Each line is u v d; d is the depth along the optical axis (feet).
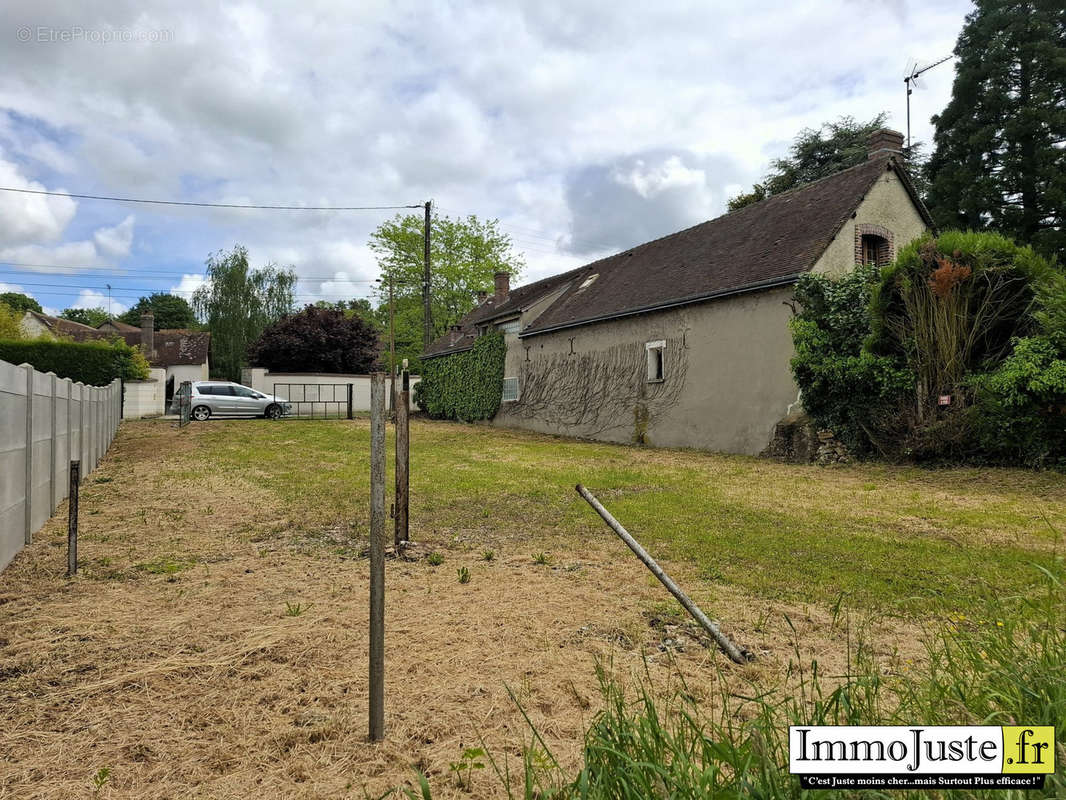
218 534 23.21
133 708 10.14
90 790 7.98
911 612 14.70
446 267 144.97
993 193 81.82
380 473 9.21
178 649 12.53
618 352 66.08
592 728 8.30
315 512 27.32
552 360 77.46
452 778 8.24
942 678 10.18
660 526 24.36
